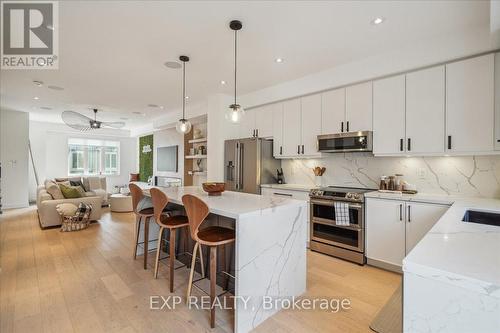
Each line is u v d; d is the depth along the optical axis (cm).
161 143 805
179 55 310
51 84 420
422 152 273
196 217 197
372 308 211
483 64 238
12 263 301
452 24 238
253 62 330
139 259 316
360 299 224
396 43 277
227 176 466
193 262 213
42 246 363
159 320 194
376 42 275
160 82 411
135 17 229
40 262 304
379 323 191
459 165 277
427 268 78
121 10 219
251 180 424
